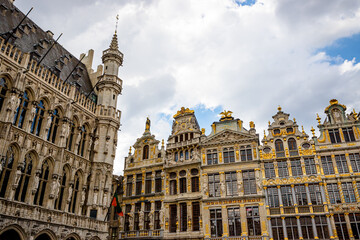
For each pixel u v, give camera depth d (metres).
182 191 42.03
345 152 36.50
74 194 36.16
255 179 38.53
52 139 34.53
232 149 41.38
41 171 32.19
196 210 40.00
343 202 34.22
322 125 38.50
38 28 41.97
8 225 26.72
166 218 40.94
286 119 40.62
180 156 44.25
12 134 29.31
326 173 36.22
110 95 44.47
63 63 42.22
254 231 36.06
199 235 37.97
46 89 34.47
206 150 42.50
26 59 32.09
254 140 40.47
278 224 35.53
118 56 47.56
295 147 38.62
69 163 35.66
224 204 38.38
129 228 42.91
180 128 46.41
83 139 39.56
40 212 30.47
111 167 40.88
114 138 42.66
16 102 29.92
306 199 35.69
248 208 37.47
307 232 34.22
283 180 37.19
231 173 40.12
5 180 28.23
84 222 35.69
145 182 45.03
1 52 29.84
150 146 47.12
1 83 29.70
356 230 32.88
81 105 39.38
